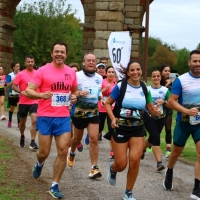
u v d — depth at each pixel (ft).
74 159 29.60
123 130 20.15
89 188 23.03
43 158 21.88
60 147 20.80
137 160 19.99
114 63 51.78
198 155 21.31
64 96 20.98
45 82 20.76
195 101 21.42
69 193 21.81
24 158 29.66
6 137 39.55
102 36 64.95
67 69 21.34
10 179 23.00
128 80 20.65
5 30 82.17
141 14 71.20
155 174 27.63
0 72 54.85
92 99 25.79
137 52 70.18
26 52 154.61
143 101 20.39
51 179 24.26
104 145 39.70
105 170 28.04
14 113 65.46
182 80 21.44
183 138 22.08
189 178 26.89
